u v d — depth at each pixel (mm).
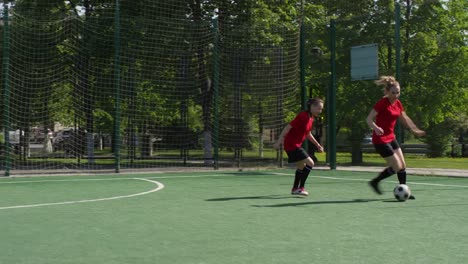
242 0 20547
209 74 19500
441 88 22016
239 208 8523
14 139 20953
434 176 14914
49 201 9438
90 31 19500
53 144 24000
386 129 9461
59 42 19578
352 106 20875
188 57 19625
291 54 18375
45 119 20312
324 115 22250
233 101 19062
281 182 13180
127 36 19125
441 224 6988
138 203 9156
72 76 20031
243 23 20531
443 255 5207
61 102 20297
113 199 9711
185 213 7984
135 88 19422
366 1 25203
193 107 20969
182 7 20047
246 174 15867
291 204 8984
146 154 20109
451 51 22281
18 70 19234
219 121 19172
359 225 6918
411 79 21531
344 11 25625
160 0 19750
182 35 19469
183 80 19734
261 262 4922
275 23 20844
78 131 20594
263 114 18844
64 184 12641
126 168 18328
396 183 12711
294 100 19016
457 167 20266
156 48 19297
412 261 4965
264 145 18984
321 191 11031
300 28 18281
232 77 19016
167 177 14742
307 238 6051
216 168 17781
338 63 20703
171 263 4883
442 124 31047
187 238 6059
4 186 12180
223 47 19062
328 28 20969
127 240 5945
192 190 11266
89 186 12148
